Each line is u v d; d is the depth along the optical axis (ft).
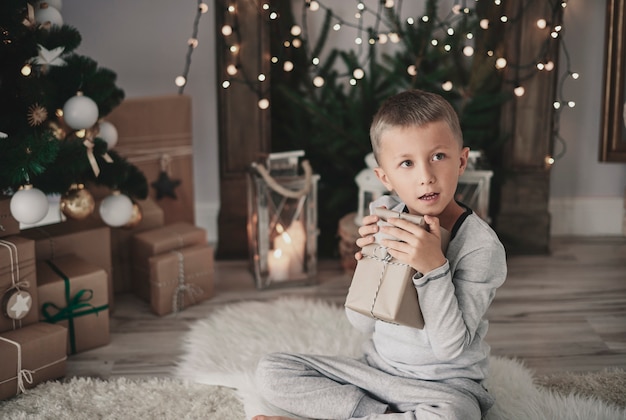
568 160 10.71
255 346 7.27
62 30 7.36
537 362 7.16
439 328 4.95
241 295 8.90
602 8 10.12
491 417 5.92
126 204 7.84
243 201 10.11
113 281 8.86
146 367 7.13
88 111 7.34
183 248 8.63
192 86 10.37
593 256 10.14
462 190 9.00
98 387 6.59
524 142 9.99
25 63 6.99
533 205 10.16
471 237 5.12
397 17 9.59
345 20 10.24
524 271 9.57
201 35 10.19
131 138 9.17
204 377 6.67
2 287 6.64
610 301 8.61
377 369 5.60
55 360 6.77
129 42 10.14
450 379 5.31
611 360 7.19
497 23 9.82
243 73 9.65
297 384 5.61
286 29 9.98
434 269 4.87
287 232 8.96
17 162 6.54
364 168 9.98
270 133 9.98
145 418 6.07
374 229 5.08
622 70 9.77
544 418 5.86
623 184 10.78
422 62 10.08
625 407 6.18
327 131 9.70
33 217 6.70
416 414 5.16
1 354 6.34
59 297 7.22
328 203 9.77
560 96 9.89
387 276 4.99
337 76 10.00
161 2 10.06
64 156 7.11
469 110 9.84
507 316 8.21
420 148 4.86
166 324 8.12
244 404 6.12
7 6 6.70
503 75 9.88
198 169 10.65
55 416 6.08
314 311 8.08
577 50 10.26
